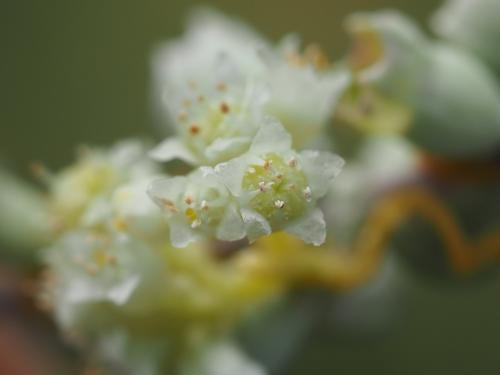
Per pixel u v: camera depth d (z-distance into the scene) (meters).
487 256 0.05
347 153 0.06
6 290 0.05
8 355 0.05
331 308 0.05
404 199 0.05
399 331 0.06
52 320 0.05
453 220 0.05
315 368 0.06
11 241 0.05
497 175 0.05
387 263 0.05
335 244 0.05
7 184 0.05
